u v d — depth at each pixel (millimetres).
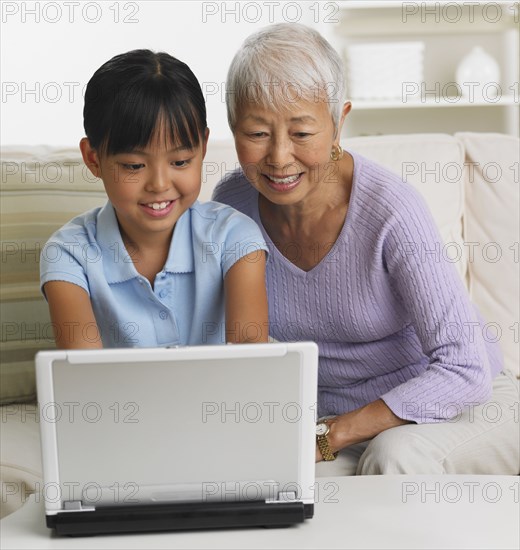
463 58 3818
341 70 1531
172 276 1543
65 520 1102
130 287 1540
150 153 1369
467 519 1162
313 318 1685
